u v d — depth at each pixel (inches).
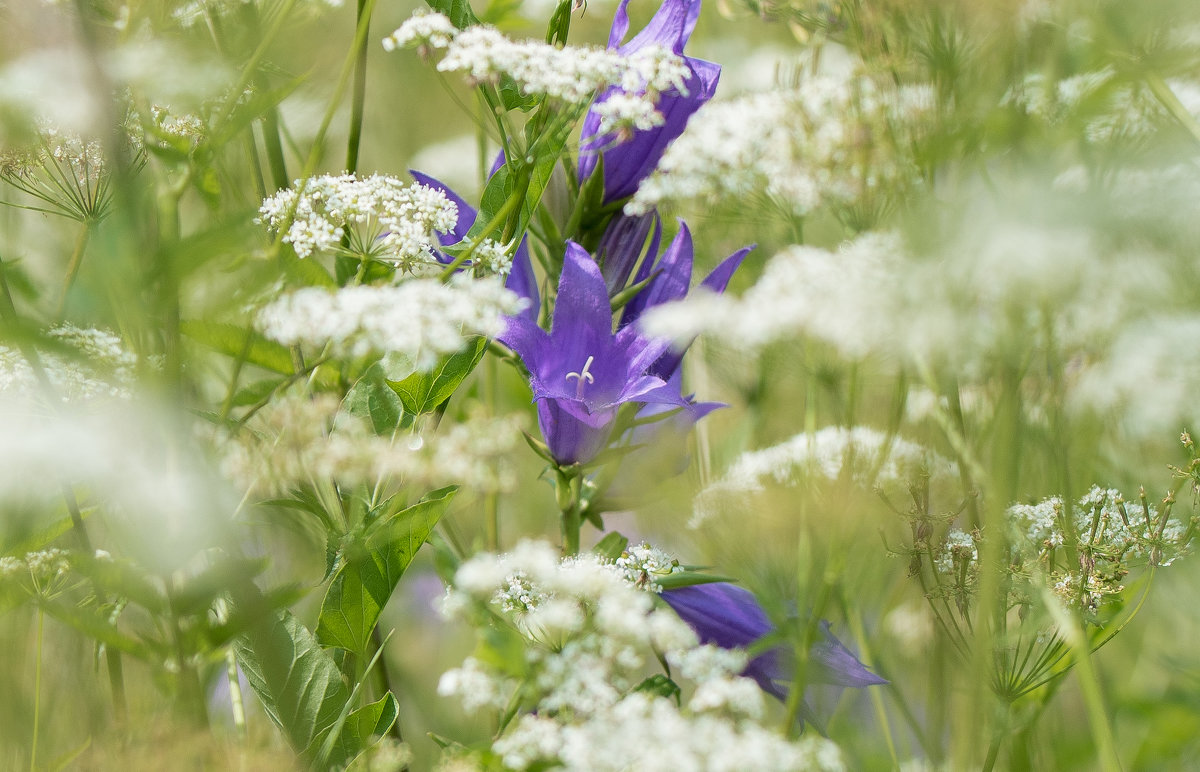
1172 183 33.8
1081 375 34.7
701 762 32.8
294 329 33.9
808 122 34.6
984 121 34.7
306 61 36.6
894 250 33.8
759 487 35.6
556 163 36.8
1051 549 35.9
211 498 33.5
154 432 33.5
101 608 35.2
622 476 36.6
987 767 35.9
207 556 34.3
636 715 33.0
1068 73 36.0
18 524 34.8
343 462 33.6
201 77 33.9
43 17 33.6
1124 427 35.9
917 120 34.6
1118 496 36.5
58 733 36.6
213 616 35.1
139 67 33.7
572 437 35.9
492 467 34.0
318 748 35.2
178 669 33.9
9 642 36.8
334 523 35.3
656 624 33.5
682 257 36.1
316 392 36.6
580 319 35.9
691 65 36.5
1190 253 33.4
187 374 35.0
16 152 34.9
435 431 35.6
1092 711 35.2
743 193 35.4
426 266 35.9
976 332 33.6
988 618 34.4
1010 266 33.1
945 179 35.7
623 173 36.5
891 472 36.0
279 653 35.1
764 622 35.7
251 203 36.8
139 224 33.7
